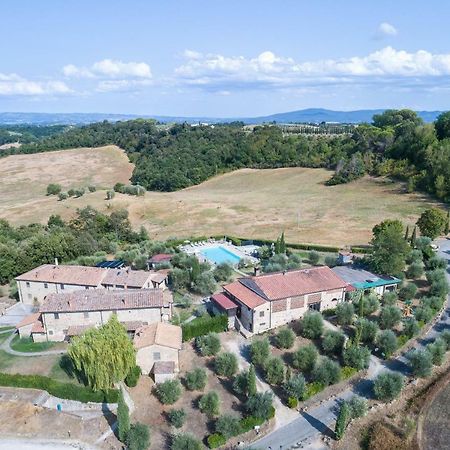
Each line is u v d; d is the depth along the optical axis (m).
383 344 58.97
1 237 108.25
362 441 45.41
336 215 125.88
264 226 121.12
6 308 75.88
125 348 49.28
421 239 93.12
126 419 44.03
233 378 55.00
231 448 44.56
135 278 75.19
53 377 53.41
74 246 101.00
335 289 69.25
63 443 44.44
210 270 83.69
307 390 51.38
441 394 51.62
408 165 155.25
